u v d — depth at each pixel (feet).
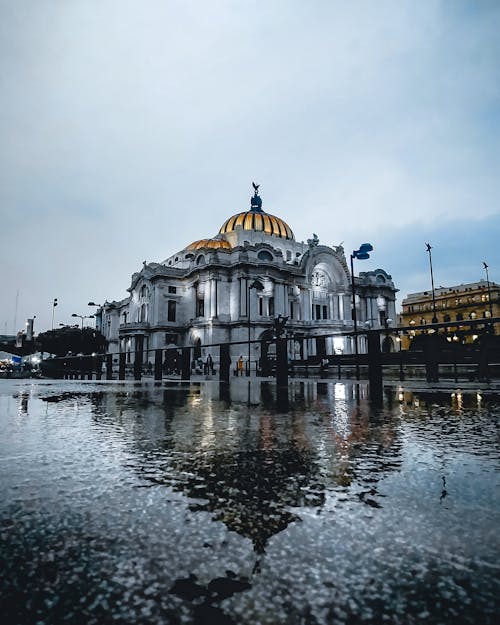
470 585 4.22
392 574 4.43
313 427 14.53
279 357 39.45
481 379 42.34
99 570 4.52
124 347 221.66
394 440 12.04
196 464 9.28
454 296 280.51
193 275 206.18
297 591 4.10
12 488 7.45
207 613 3.75
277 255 203.51
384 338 238.07
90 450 10.75
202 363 142.92
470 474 8.35
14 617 3.68
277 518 6.01
